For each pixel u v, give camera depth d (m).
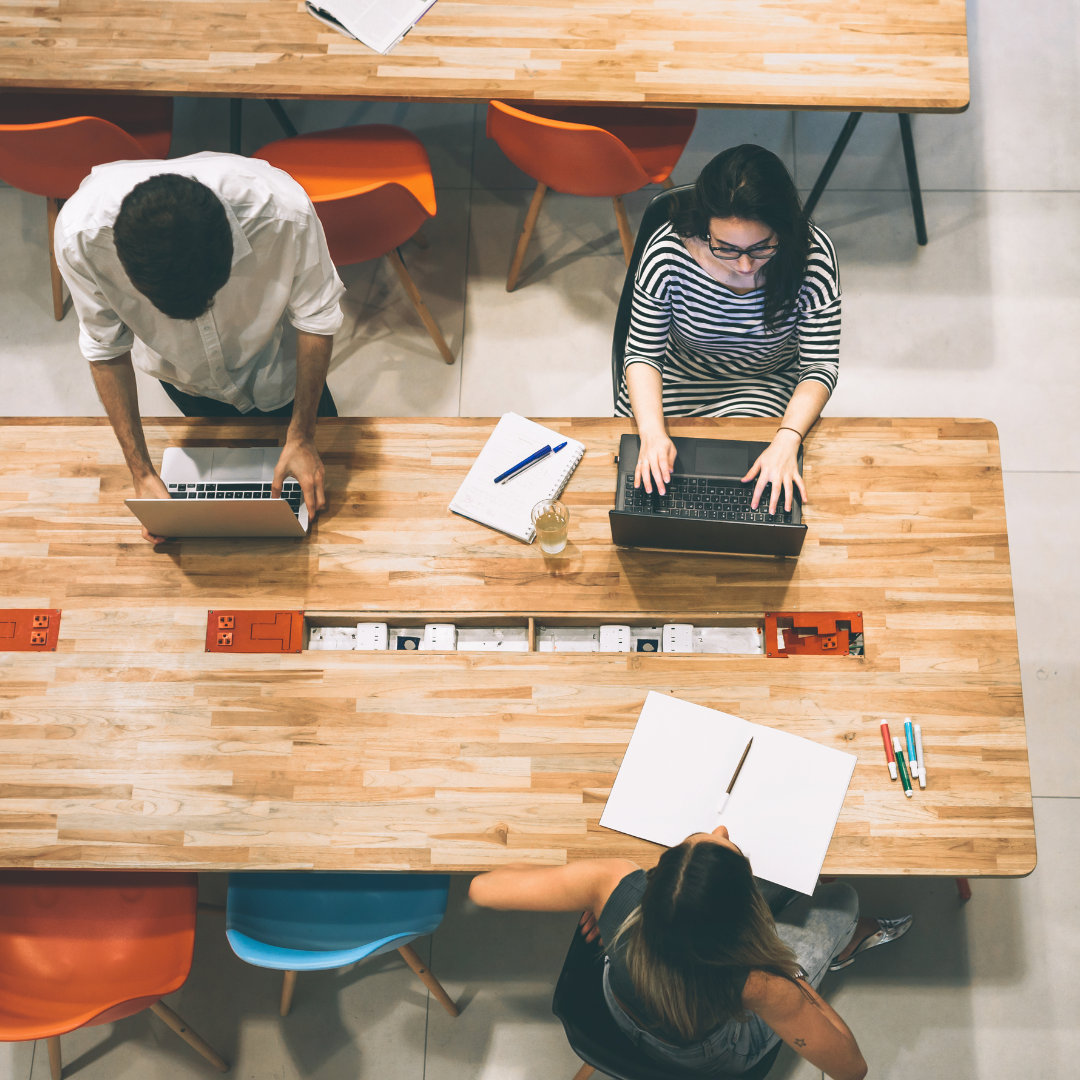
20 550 2.23
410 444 2.31
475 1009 2.69
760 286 2.24
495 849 1.98
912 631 2.10
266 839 2.00
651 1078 1.93
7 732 2.08
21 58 2.70
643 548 2.20
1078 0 3.73
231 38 2.73
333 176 2.95
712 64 2.67
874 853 1.94
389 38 2.71
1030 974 2.69
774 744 2.02
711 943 1.57
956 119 3.65
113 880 2.31
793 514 2.10
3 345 3.47
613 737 2.05
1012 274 3.46
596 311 3.47
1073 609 3.08
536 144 2.75
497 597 2.17
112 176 1.92
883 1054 2.63
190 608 2.18
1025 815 1.96
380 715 2.08
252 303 2.12
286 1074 2.65
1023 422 3.29
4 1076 2.67
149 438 2.33
